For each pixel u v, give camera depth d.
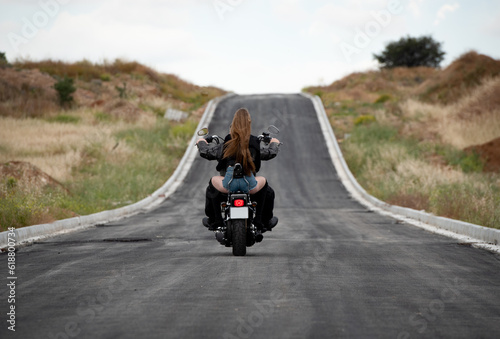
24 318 7.17
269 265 11.45
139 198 35.91
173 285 9.26
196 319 6.99
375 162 51.72
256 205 12.72
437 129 59.62
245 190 12.33
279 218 26.34
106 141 53.41
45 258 13.07
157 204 34.97
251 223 12.66
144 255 13.39
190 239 17.48
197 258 12.66
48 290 9.02
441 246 15.53
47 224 19.64
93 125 66.81
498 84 66.31
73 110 75.25
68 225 21.64
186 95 99.75
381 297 8.40
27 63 93.19
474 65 82.44
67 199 28.12
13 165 31.64
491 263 12.34
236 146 12.11
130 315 7.23
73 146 51.00
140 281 9.70
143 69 104.12
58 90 77.12
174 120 74.44
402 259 12.71
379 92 107.19
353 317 7.14
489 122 56.03
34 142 51.97
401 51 142.88
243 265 11.44
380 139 61.47
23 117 66.19
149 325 6.73
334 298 8.27
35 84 79.62
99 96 84.44
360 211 31.00
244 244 12.52
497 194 28.64
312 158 53.81
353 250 14.39
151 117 72.38
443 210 24.30
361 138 61.44
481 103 64.06
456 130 56.78
